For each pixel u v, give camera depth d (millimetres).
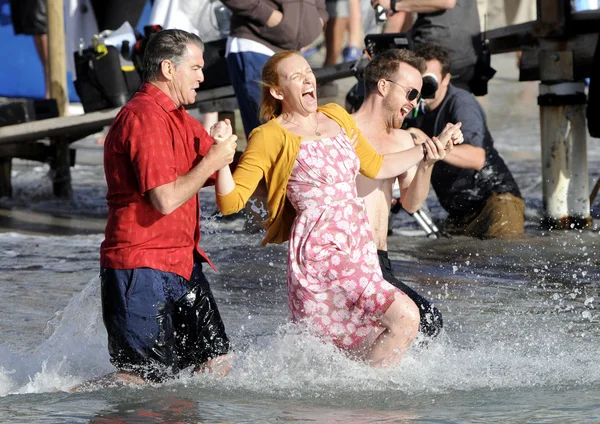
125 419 11594
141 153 12648
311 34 25062
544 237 24875
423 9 25516
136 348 13039
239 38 24781
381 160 14406
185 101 13328
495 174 25203
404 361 14086
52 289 19688
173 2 30062
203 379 13422
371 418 11586
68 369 14141
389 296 13406
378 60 15133
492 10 34875
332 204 13586
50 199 33812
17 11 43938
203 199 31688
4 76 47844
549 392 12805
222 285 19969
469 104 23969
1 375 13766
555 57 26172
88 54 29250
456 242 24375
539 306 17969
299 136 13609
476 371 13883
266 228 14508
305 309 13672
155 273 13062
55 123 29891
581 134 26312
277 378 13453
